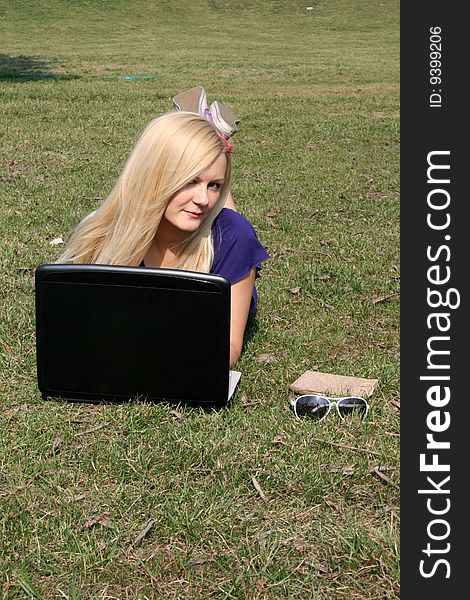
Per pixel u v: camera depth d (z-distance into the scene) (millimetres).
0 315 4547
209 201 3611
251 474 3100
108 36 31562
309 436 3352
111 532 2781
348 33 35312
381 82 17656
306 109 13133
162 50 25688
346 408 3551
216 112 4230
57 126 10953
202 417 3508
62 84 15727
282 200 7434
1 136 10156
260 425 3445
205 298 3432
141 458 3182
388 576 2615
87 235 3770
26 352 4105
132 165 3613
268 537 2756
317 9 41938
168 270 3428
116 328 3508
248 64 21156
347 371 4016
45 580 2570
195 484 3057
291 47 28219
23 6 37906
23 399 3650
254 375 3949
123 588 2545
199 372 3502
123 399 3594
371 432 3428
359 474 3105
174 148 3525
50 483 3033
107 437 3354
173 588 2547
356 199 7508
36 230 6270
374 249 5984
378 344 4402
